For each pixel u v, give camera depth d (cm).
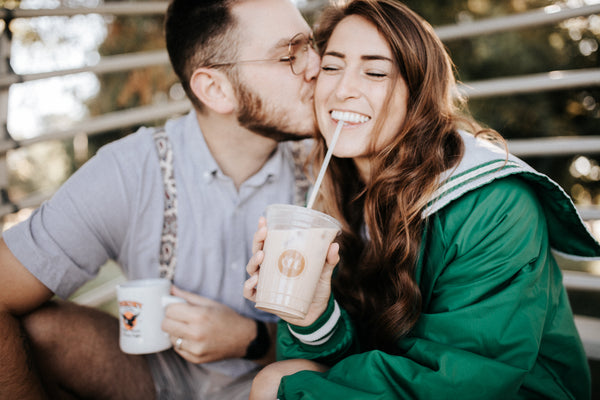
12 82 228
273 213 123
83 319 166
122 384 169
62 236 158
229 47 165
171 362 175
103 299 242
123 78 589
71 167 704
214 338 155
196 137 175
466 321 120
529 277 123
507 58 609
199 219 173
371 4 144
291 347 145
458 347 120
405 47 142
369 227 150
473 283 124
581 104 654
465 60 619
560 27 637
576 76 229
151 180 172
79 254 163
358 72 145
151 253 174
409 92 147
